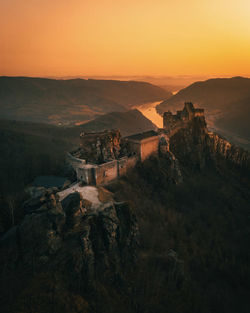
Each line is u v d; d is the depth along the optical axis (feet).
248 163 562.25
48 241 189.67
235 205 430.61
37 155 545.44
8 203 235.20
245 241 348.59
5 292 163.32
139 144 392.06
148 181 384.68
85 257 194.18
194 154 514.27
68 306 168.45
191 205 393.70
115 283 204.64
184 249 285.23
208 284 259.19
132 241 234.99
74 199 228.22
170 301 211.82
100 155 367.25
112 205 238.48
